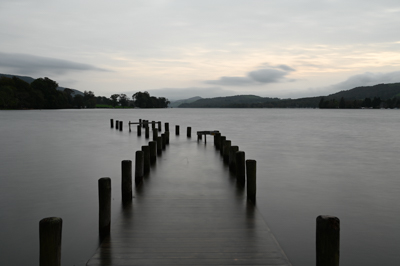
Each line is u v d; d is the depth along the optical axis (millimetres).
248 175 8703
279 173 13250
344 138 27812
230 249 5715
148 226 6754
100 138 26203
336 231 4176
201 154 16859
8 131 33219
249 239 6125
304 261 6094
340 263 6109
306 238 7004
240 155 10266
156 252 5598
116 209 8008
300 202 9383
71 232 7219
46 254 4301
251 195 8688
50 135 28906
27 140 24891
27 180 11961
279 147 21469
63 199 9688
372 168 14391
